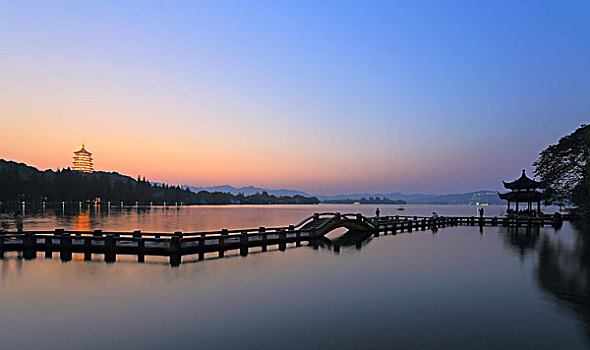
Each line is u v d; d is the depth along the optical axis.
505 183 57.41
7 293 13.78
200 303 12.63
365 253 24.12
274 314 11.48
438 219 50.00
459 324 10.64
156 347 9.08
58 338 9.63
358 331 10.10
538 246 27.56
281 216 97.75
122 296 13.43
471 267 19.19
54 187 155.12
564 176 53.25
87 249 22.23
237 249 25.11
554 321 10.87
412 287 14.88
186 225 53.41
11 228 42.97
